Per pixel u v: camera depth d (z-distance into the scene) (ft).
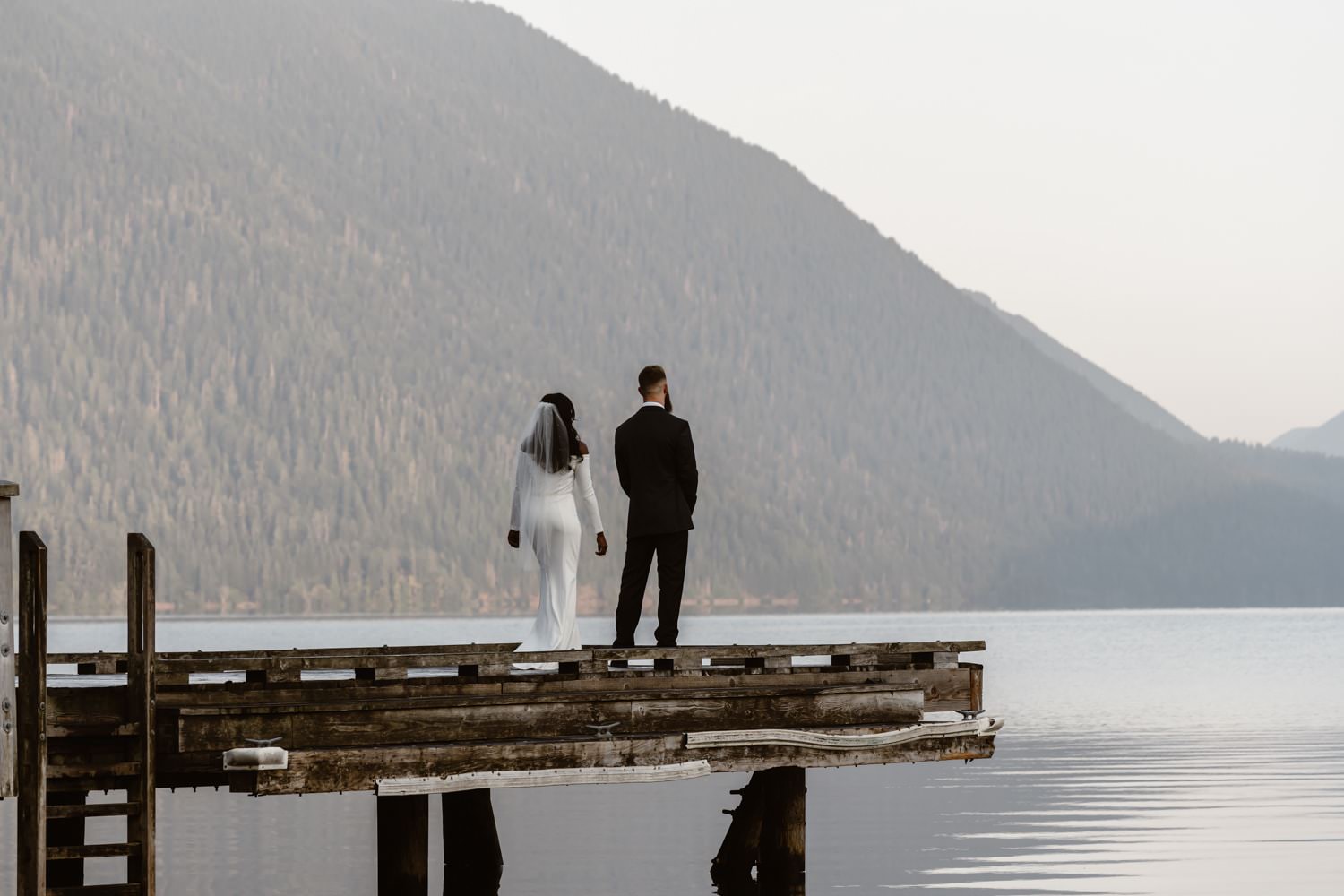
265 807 88.38
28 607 36.86
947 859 67.97
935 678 51.34
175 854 71.05
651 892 60.54
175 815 84.79
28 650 36.86
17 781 36.99
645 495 55.62
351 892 61.31
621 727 45.68
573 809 86.28
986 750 50.16
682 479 55.77
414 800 51.08
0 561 35.73
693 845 73.26
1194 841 72.74
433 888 62.18
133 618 39.24
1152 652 396.37
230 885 62.85
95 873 66.54
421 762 41.88
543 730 44.60
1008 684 233.96
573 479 56.44
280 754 40.06
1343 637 553.64
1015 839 73.97
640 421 55.93
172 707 40.50
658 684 48.16
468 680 45.39
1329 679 245.86
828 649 50.70
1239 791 92.84
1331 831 75.77
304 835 77.25
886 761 48.34
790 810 54.65
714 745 45.80
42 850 36.94
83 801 53.01
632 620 55.93
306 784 40.45
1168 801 88.02
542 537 55.52
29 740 36.91
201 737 40.50
